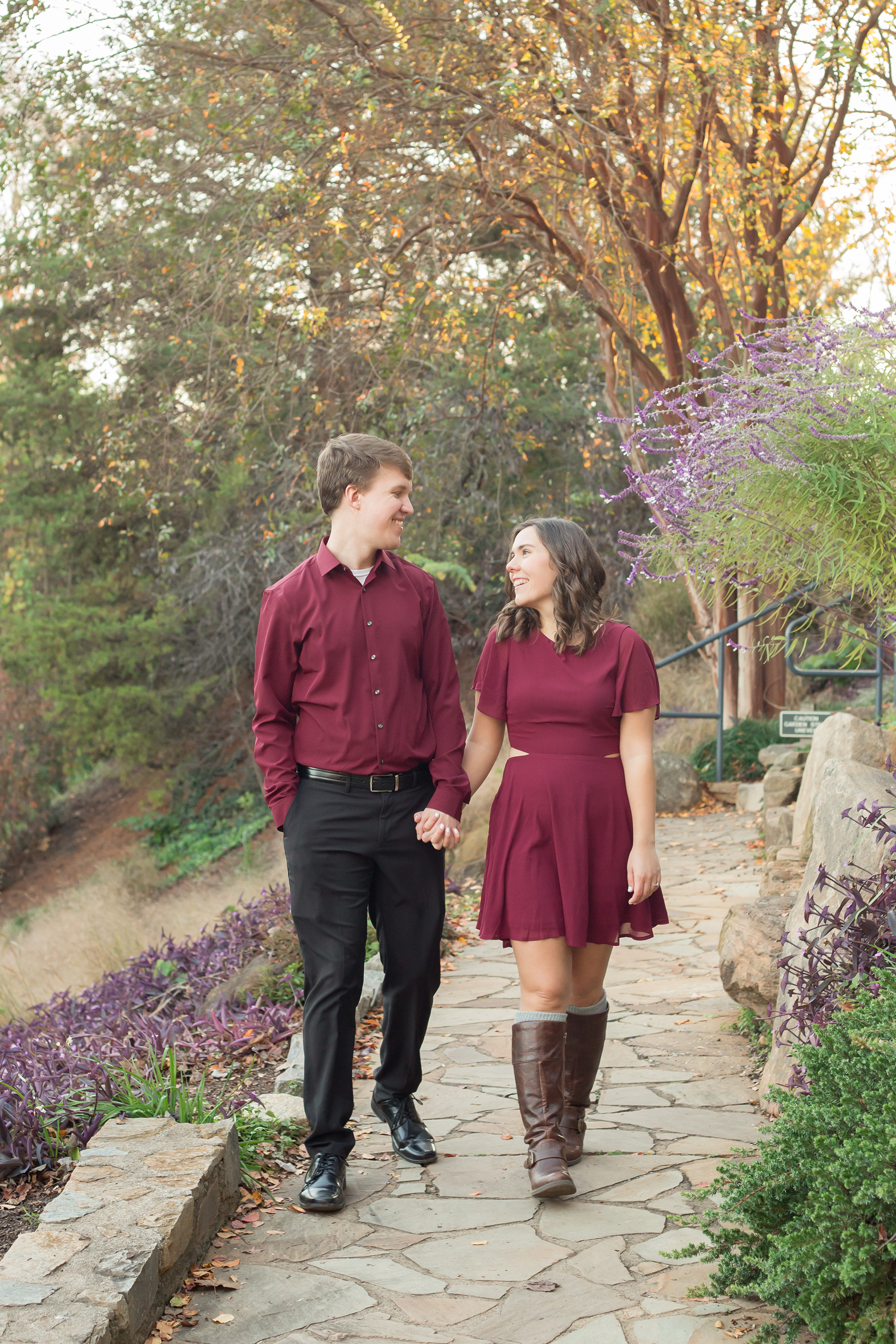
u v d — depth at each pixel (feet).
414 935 9.69
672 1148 10.03
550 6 25.90
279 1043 13.91
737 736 32.55
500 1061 12.89
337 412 34.83
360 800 9.41
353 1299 7.64
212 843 50.47
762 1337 6.61
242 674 54.08
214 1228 8.66
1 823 54.70
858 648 12.27
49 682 52.70
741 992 12.63
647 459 33.50
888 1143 6.31
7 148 29.09
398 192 29.37
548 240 33.42
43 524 51.72
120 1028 15.08
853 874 10.38
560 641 9.35
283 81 27.91
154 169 32.86
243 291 29.27
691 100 27.89
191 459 35.91
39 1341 6.24
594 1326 7.14
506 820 9.34
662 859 24.41
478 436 43.62
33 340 49.21
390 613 9.57
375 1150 10.43
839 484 10.07
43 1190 9.71
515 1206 9.02
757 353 10.98
